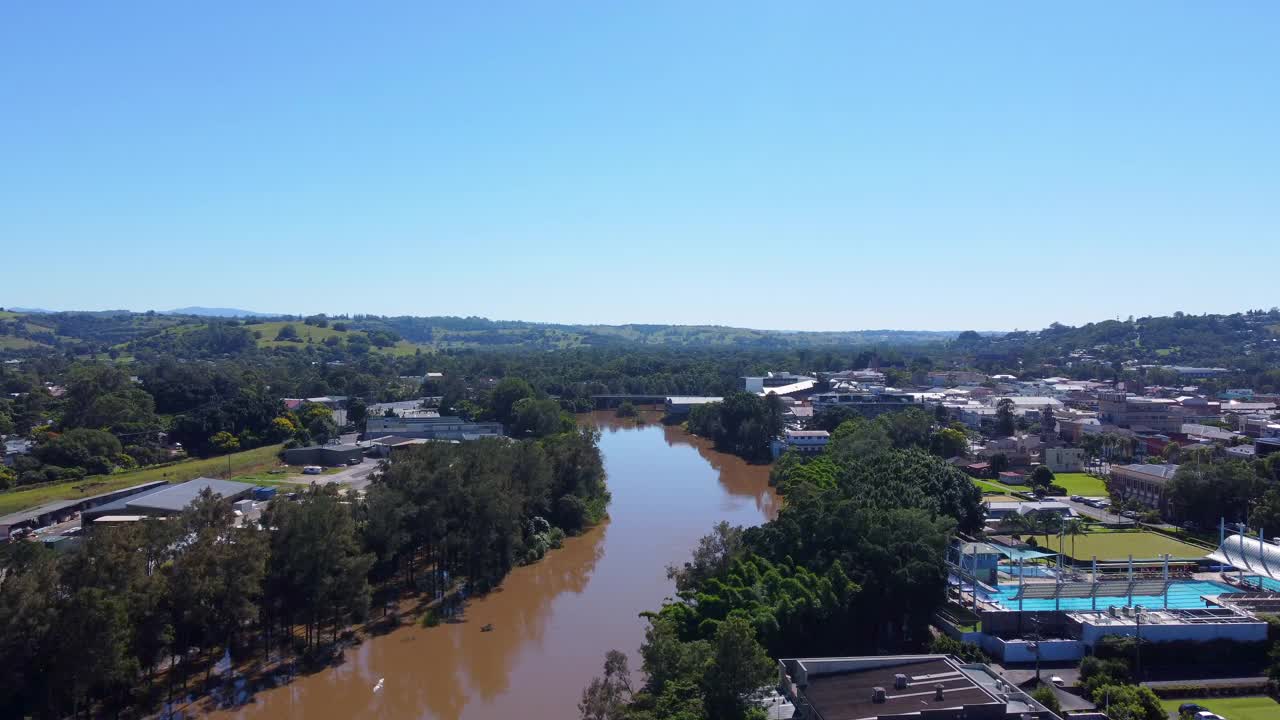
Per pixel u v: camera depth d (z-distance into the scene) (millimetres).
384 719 126375
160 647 126188
